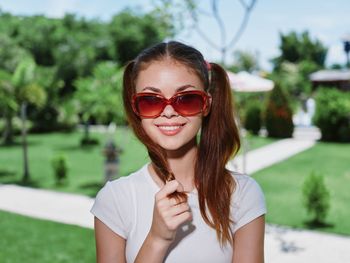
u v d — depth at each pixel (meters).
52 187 10.94
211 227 1.36
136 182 1.42
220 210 1.36
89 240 6.55
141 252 1.23
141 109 1.32
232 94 1.51
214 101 1.48
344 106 19.11
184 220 1.20
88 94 13.02
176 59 1.31
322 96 19.83
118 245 1.38
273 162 14.07
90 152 17.72
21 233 6.94
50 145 20.36
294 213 8.18
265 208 1.42
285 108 21.25
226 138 1.47
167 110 1.30
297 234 6.95
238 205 1.41
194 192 1.41
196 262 1.33
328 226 7.39
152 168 1.44
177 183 1.21
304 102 33.81
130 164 14.48
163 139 1.33
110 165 10.45
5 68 26.91
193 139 1.44
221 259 1.35
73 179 11.88
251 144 17.19
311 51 51.09
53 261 5.63
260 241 1.40
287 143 19.12
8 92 14.09
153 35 41.69
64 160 11.38
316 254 6.11
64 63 32.75
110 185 1.44
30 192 10.38
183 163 1.42
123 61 41.97
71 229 7.19
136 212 1.38
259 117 22.34
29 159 16.02
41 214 8.29
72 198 9.69
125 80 1.46
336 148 17.22
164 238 1.21
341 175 11.88
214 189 1.38
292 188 10.38
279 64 51.41
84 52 33.69
